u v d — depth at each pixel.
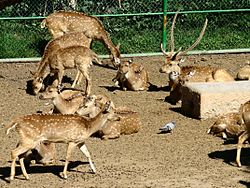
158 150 13.16
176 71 16.75
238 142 12.37
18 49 20.30
